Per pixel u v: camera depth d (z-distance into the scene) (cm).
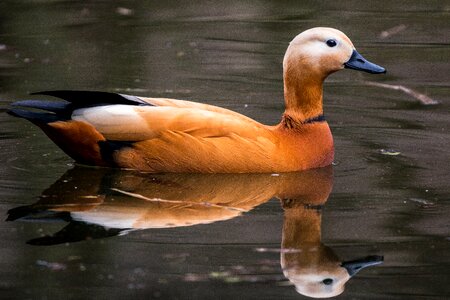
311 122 1379
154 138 1332
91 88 1705
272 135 1359
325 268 1056
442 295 998
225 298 986
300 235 1127
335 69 1384
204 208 1217
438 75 1802
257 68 1836
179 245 1104
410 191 1279
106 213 1191
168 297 988
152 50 1931
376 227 1156
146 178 1327
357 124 1570
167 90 1709
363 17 2122
